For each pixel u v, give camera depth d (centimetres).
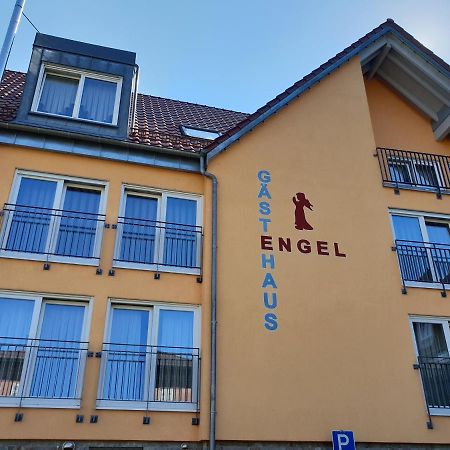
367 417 890
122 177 1030
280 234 1031
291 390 882
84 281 907
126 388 853
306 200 1090
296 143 1159
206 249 984
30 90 1063
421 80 1337
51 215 941
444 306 1051
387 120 1377
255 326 923
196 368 889
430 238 1167
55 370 830
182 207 1052
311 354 923
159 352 897
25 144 995
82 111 1090
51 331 869
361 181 1155
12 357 821
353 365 932
